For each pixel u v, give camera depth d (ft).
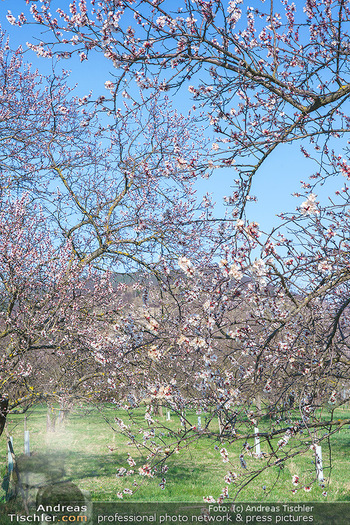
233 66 15.89
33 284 33.30
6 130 33.35
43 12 16.58
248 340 16.57
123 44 15.78
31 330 31.48
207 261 20.61
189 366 19.25
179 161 17.57
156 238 33.47
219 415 16.62
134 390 28.60
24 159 35.24
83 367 36.24
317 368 15.26
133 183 34.32
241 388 16.71
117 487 35.96
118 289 35.68
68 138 35.24
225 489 18.69
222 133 17.37
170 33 15.55
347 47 16.70
